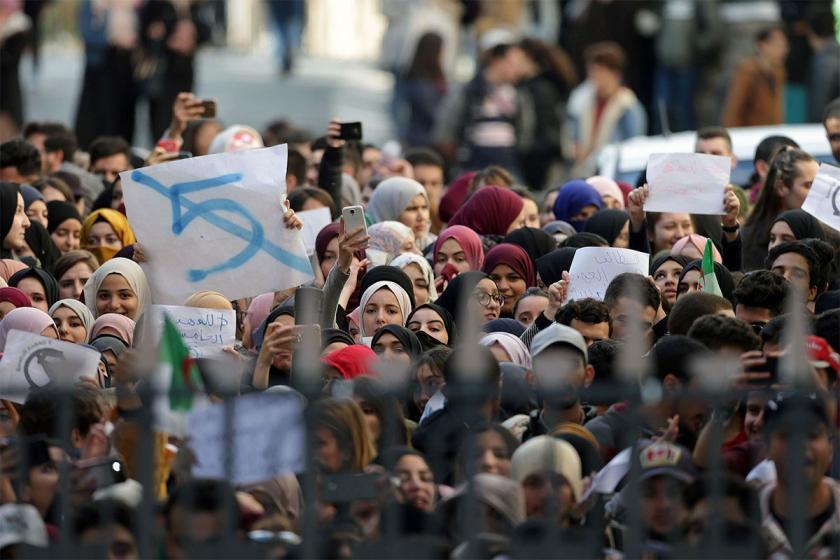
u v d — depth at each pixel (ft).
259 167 93.50
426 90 195.00
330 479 67.26
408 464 68.64
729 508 66.95
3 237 103.09
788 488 67.62
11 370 79.92
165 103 179.22
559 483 68.80
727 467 71.61
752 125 170.30
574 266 95.55
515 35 182.70
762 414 71.51
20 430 72.74
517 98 171.83
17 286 96.02
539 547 65.36
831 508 68.28
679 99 190.19
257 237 93.04
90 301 93.56
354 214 91.86
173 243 93.25
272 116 214.69
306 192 109.50
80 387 74.13
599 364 79.66
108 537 66.28
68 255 100.78
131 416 72.49
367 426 69.10
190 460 66.28
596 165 142.72
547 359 76.23
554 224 111.34
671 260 97.55
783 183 104.06
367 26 287.69
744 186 131.03
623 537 67.87
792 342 66.64
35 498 70.69
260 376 79.61
